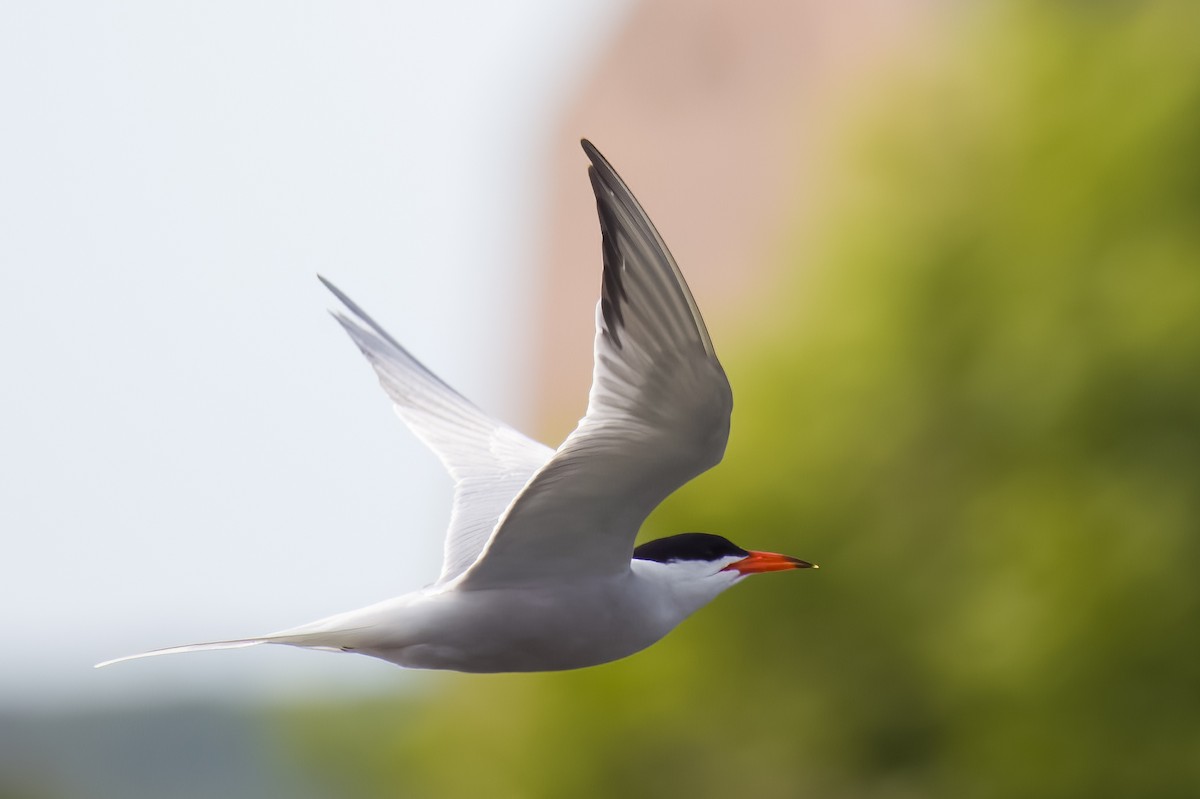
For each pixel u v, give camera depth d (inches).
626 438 254.8
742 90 1034.1
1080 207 546.3
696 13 1067.9
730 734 621.9
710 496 600.1
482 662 290.0
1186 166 529.0
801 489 596.4
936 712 579.8
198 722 1352.1
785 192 971.3
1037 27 591.5
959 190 589.6
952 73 602.5
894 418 589.3
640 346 243.3
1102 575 518.9
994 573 550.9
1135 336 519.2
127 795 1380.4
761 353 619.8
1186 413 520.7
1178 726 514.3
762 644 605.0
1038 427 543.5
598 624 289.3
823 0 961.5
